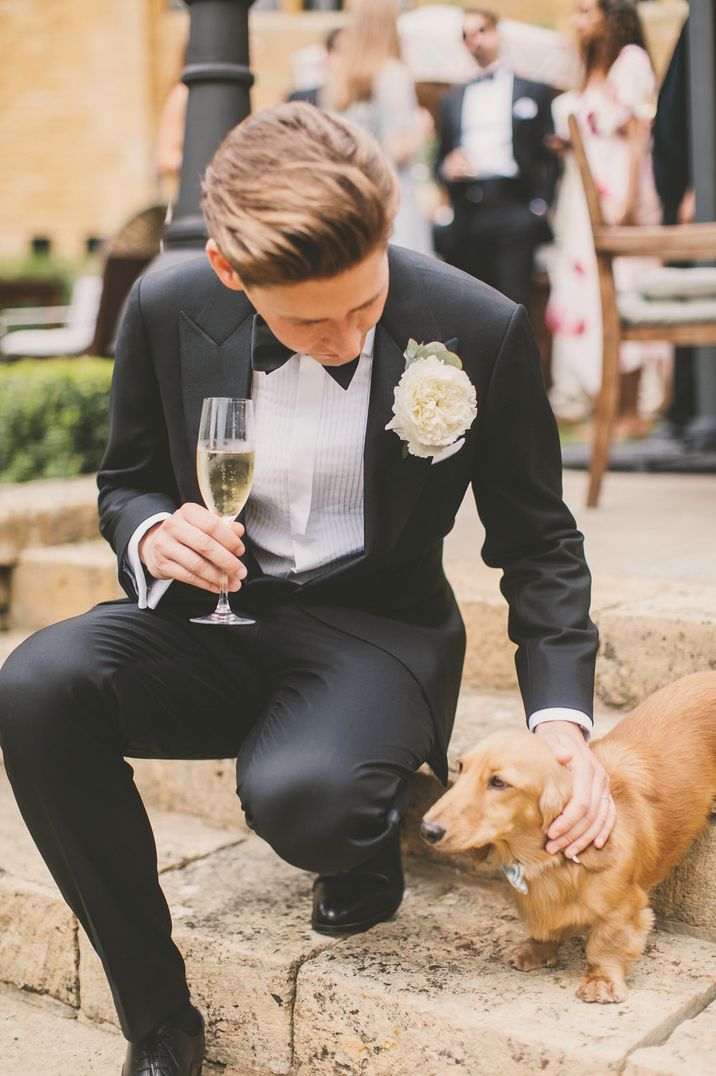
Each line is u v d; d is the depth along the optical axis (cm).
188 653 201
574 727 184
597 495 388
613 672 248
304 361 191
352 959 200
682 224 515
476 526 371
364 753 183
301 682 197
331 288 156
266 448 196
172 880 234
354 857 184
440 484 192
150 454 209
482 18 578
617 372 378
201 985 209
